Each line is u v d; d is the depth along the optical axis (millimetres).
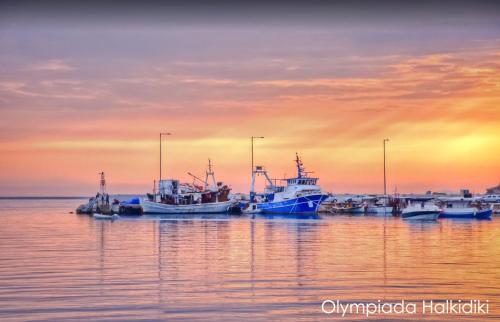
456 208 173750
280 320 39812
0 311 41531
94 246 81000
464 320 40250
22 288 48844
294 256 68750
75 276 54500
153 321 39500
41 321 39250
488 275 54844
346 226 125938
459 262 63188
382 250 75000
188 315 40875
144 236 98188
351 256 68562
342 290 48312
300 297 45906
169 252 73188
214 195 195250
